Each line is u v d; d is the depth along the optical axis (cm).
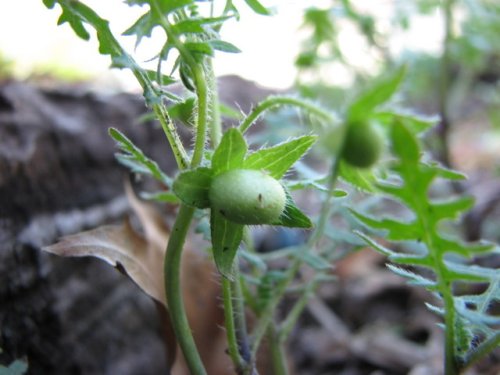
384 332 12
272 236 14
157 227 8
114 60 5
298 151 5
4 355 7
